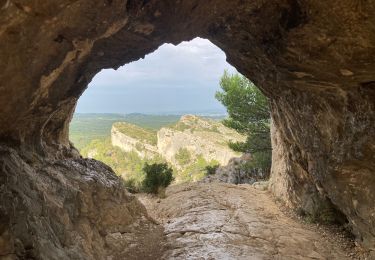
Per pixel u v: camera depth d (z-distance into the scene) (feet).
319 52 15.79
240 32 19.15
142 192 41.16
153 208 34.22
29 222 12.46
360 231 22.31
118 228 22.75
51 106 16.78
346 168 21.09
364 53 14.83
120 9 12.92
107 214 21.71
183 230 25.64
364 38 13.98
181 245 22.81
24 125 15.84
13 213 11.71
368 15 12.82
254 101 55.83
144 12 15.35
